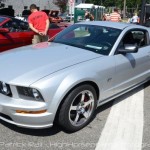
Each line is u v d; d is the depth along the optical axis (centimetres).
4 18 745
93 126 405
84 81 371
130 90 524
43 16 725
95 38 470
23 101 335
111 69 422
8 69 364
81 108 385
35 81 336
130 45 446
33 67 366
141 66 513
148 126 417
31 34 783
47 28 736
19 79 339
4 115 352
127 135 387
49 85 335
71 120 372
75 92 359
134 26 518
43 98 332
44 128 360
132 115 451
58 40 505
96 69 393
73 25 539
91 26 506
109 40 459
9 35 718
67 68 367
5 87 344
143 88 590
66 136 375
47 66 369
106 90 423
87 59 405
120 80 455
